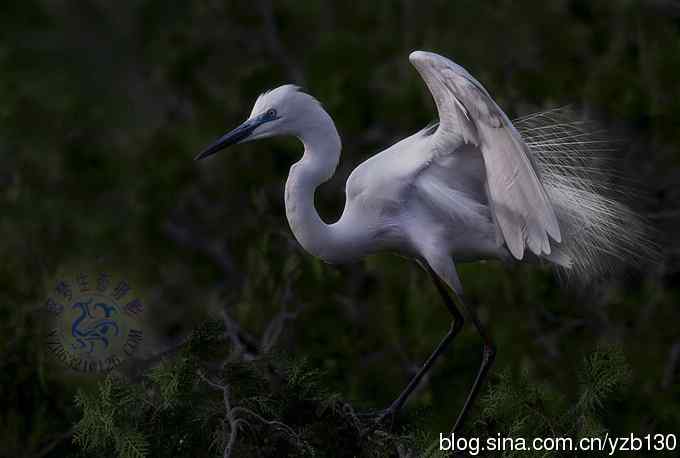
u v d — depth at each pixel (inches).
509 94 464.8
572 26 505.7
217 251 512.4
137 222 512.7
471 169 333.1
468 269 420.8
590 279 370.0
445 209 337.1
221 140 339.9
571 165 352.8
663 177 442.6
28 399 378.9
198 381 283.0
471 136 315.9
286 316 390.9
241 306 406.9
